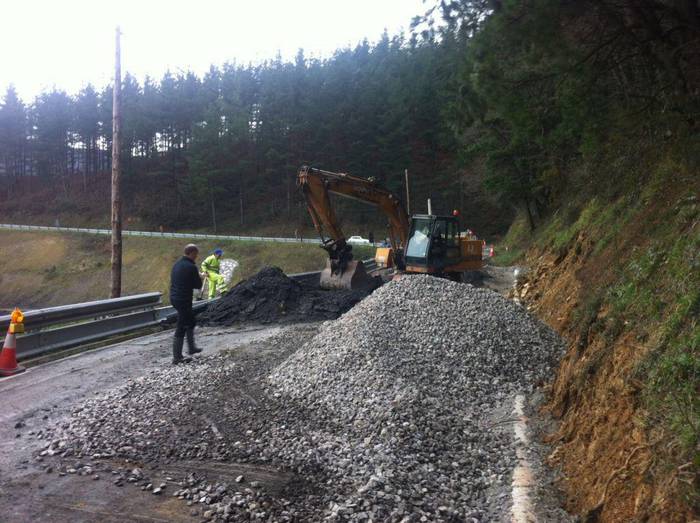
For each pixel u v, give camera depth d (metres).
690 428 3.30
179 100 69.25
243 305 13.29
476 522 4.02
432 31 7.94
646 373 4.25
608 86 8.77
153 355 9.38
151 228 67.50
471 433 5.52
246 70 71.56
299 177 15.88
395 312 8.13
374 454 4.95
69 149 81.50
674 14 7.38
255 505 4.21
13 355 8.19
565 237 14.92
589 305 6.91
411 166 56.12
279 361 8.40
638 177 10.29
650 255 6.08
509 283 20.33
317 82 61.28
